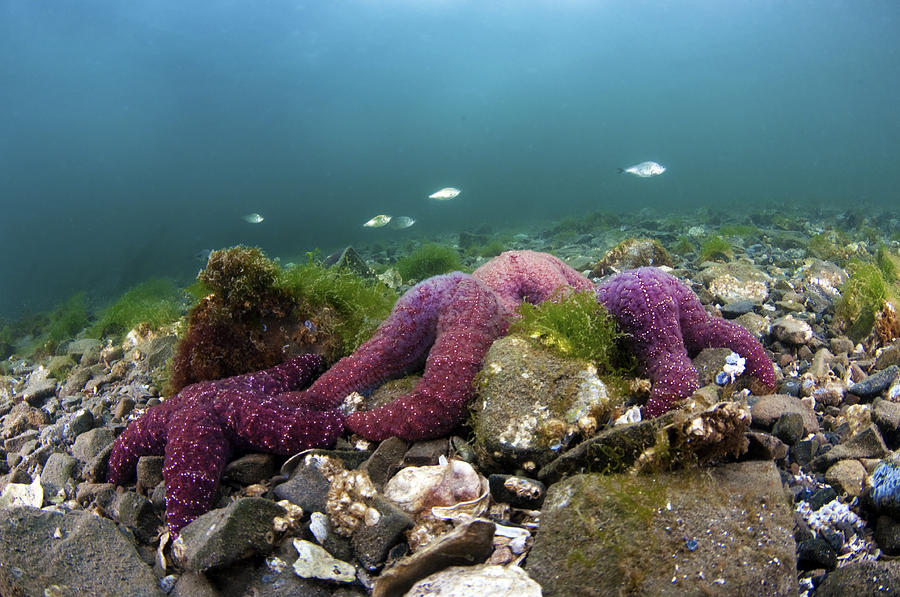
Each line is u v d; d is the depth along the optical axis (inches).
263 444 19.2
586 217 128.3
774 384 20.9
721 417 15.3
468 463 18.0
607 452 16.3
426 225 207.5
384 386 21.7
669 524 14.3
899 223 95.3
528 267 25.6
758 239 70.5
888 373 21.3
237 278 24.6
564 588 13.9
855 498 16.3
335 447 19.7
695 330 21.5
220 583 15.4
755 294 33.4
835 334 28.8
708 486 15.2
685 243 62.8
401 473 17.9
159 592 15.5
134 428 20.4
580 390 18.0
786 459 18.1
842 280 36.7
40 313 99.4
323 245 170.1
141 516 18.5
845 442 18.2
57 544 15.9
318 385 21.4
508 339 20.0
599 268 45.3
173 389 25.1
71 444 25.5
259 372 22.9
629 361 21.1
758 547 13.9
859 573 13.8
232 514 15.4
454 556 14.6
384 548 15.6
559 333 20.0
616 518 14.5
